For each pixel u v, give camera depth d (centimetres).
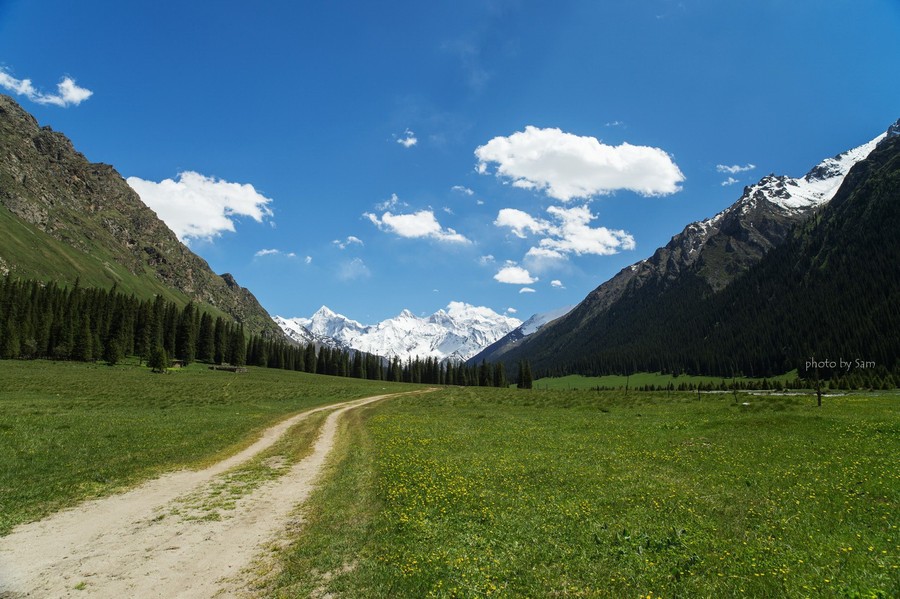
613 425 4362
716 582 1007
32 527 1561
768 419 3862
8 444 2766
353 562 1252
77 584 1142
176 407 6050
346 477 2341
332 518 1653
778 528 1346
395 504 1742
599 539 1307
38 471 2256
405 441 3512
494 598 1004
